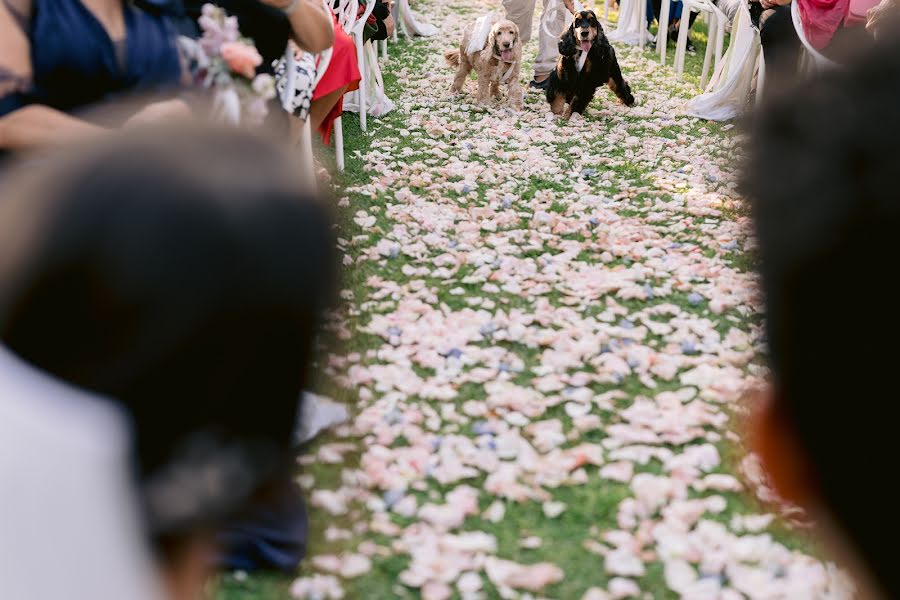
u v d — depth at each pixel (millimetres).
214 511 729
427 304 3613
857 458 629
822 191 585
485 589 2127
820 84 607
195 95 1543
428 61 8977
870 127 569
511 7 8930
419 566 2152
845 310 592
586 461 2604
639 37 10188
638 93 7848
